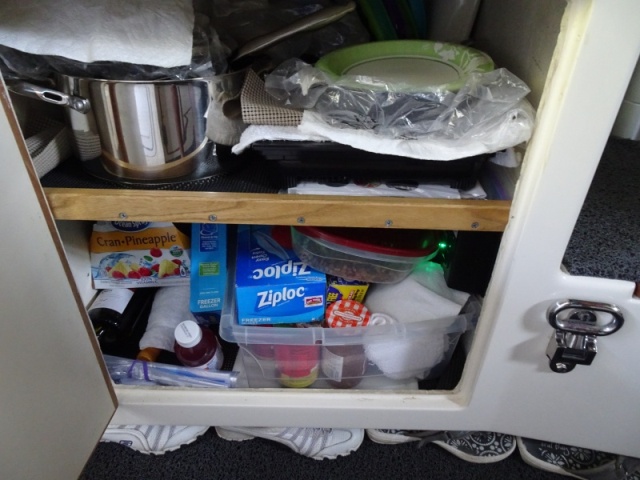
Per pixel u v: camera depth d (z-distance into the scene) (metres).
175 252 0.81
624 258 0.56
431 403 0.72
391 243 0.71
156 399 0.72
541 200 0.50
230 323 0.71
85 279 0.81
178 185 0.57
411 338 0.71
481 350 0.65
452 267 0.72
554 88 0.45
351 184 0.58
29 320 0.48
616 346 0.60
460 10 0.78
